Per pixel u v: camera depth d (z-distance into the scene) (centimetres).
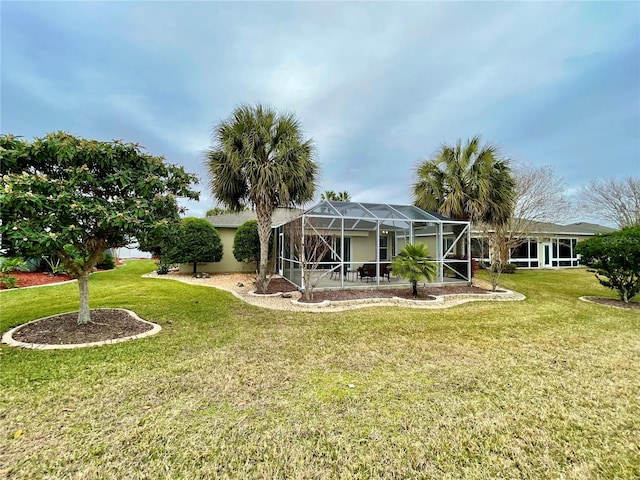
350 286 1046
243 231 1455
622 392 329
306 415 279
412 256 935
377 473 212
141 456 224
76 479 203
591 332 558
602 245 870
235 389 324
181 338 491
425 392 325
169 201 525
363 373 370
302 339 500
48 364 378
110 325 541
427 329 568
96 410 281
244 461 221
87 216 458
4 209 382
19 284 1011
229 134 949
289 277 1221
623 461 228
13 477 203
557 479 210
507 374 372
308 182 1012
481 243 1598
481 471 216
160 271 1448
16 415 271
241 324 588
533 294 1019
